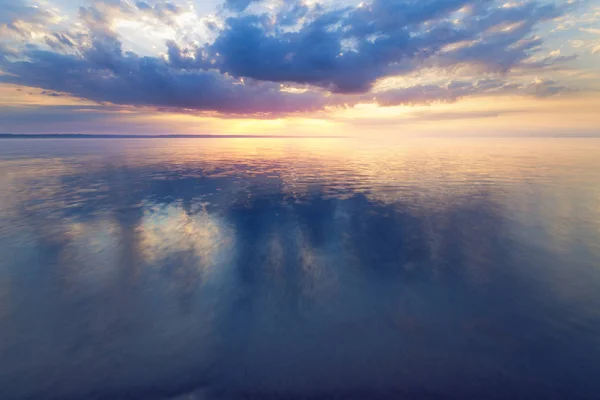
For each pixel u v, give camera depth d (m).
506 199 11.51
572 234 7.89
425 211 10.20
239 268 6.36
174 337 4.25
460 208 10.46
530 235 7.89
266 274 6.11
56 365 3.72
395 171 19.00
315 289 5.55
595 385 3.31
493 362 3.69
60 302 5.09
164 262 6.63
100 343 4.12
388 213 10.03
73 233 8.30
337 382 3.43
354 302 5.11
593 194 12.05
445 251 7.10
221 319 4.66
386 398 3.20
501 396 3.20
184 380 3.51
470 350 3.91
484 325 4.41
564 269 6.05
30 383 3.45
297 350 3.98
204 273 6.16
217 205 11.17
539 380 3.40
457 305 4.95
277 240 7.89
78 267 6.37
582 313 4.62
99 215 9.90
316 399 3.22
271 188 14.05
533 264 6.30
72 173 18.34
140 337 4.25
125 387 3.41
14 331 4.35
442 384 3.38
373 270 6.25
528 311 4.72
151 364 3.76
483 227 8.58
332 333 4.32
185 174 18.16
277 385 3.41
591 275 5.79
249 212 10.29
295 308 4.95
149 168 20.75
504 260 6.54
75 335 4.27
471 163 22.31
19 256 6.85
